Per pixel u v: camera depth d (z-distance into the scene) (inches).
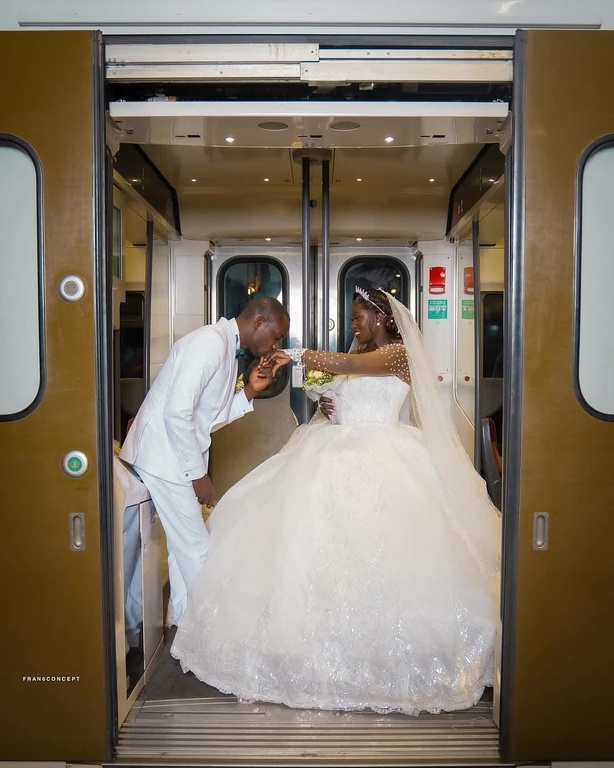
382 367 135.8
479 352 176.2
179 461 119.7
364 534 115.5
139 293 169.2
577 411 98.7
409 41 97.8
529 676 99.4
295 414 206.4
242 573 118.3
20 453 98.4
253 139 112.2
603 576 99.3
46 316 97.3
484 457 170.6
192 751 98.3
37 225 97.0
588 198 99.0
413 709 107.5
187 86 103.7
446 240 194.2
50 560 99.0
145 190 155.3
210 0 108.3
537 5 110.3
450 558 114.5
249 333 130.1
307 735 101.7
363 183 176.2
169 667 123.0
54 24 109.0
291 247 202.1
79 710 99.4
